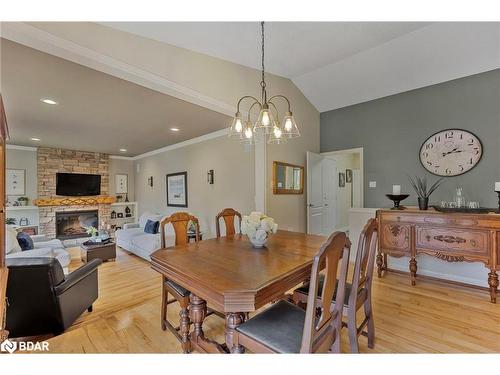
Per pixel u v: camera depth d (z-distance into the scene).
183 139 5.55
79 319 2.42
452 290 2.98
